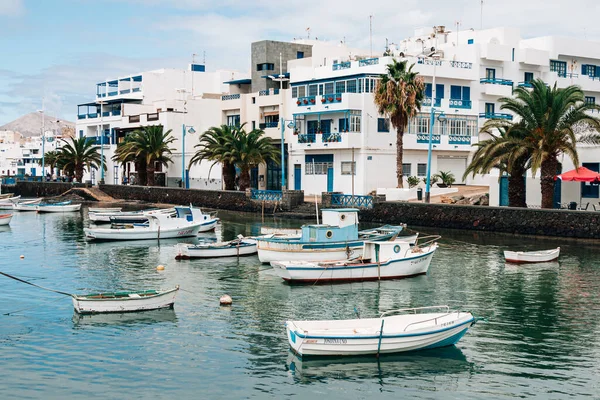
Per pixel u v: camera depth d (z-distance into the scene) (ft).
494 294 102.53
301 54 307.99
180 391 64.64
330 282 110.83
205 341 78.89
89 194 312.09
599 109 159.84
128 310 91.30
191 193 267.59
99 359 72.95
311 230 124.67
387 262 113.09
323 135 236.22
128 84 397.80
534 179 184.65
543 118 155.22
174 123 313.94
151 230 169.17
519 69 263.49
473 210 176.35
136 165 311.47
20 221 223.10
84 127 385.91
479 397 63.26
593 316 89.61
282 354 74.43
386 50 269.64
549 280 112.47
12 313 90.99
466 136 244.42
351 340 72.38
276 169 267.59
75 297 90.99
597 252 139.33
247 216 225.35
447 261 131.03
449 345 76.74
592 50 279.49
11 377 67.77
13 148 599.98
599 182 164.04
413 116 205.57
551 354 74.33
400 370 69.77
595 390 64.59
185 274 119.55
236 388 65.36
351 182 232.94
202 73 376.68
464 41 281.33
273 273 120.16
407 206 191.31
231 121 304.91
